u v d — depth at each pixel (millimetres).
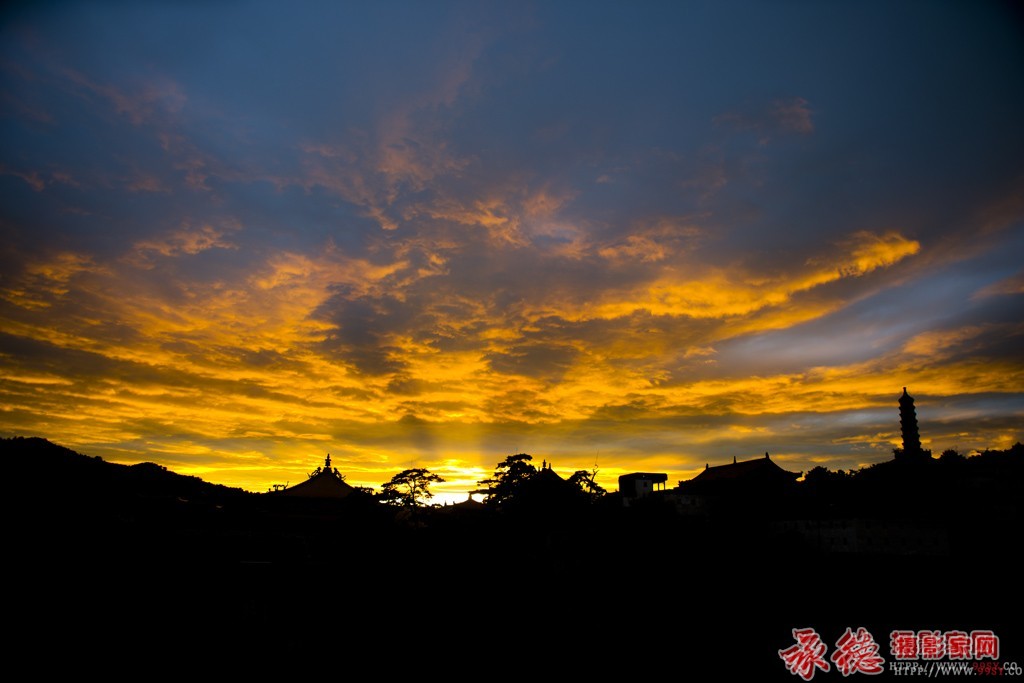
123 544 30844
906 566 24344
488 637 27219
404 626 28391
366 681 23500
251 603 28344
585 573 31719
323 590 30969
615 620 26812
